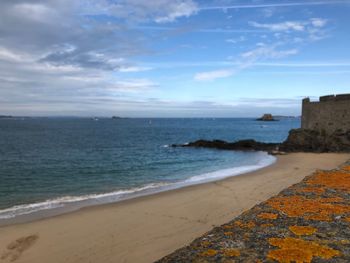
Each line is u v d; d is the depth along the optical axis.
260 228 6.99
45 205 18.27
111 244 12.02
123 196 20.33
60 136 85.88
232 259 5.42
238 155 45.59
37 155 45.28
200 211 16.03
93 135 92.25
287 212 8.04
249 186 21.50
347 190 10.51
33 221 14.89
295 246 5.81
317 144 43.00
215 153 48.88
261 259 5.35
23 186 24.48
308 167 29.84
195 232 13.04
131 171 32.09
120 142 70.06
